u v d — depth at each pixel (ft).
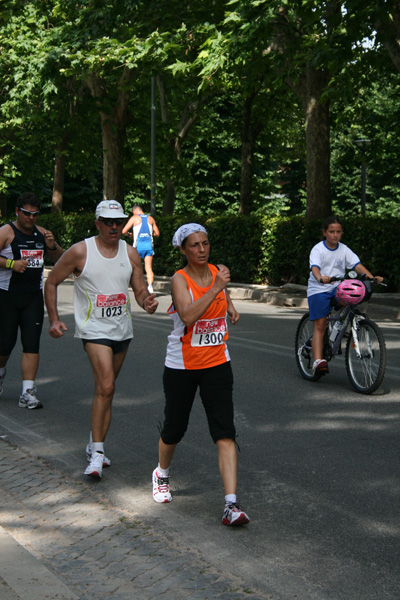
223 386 15.37
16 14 82.12
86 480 18.03
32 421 23.58
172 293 15.31
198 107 105.40
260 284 65.77
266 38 48.78
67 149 117.60
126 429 22.43
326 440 20.80
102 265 18.02
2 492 17.04
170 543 14.21
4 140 116.98
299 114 103.14
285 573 12.91
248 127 85.81
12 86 95.61
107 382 17.97
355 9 44.93
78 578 12.67
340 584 12.51
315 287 27.27
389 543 14.17
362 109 81.92
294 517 15.51
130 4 61.72
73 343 37.50
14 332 25.44
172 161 102.27
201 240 15.08
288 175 184.75
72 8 67.87
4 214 139.85
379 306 48.62
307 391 26.73
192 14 61.41
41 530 14.82
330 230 27.27
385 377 28.84
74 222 96.27
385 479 17.69
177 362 15.49
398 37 46.78
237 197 171.42
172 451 16.37
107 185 88.79
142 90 96.73
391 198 175.32
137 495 16.98
